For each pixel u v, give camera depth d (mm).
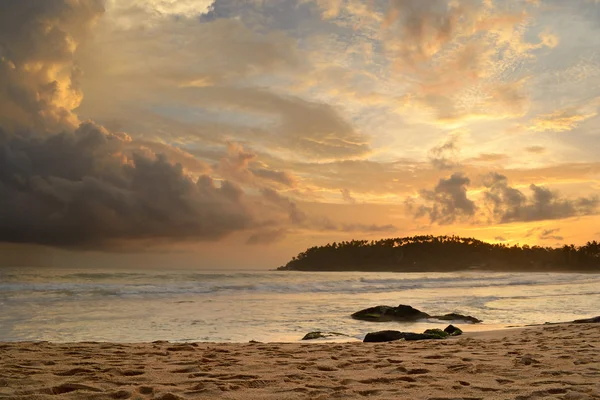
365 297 27672
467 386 3863
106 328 12523
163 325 13273
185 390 3676
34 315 15734
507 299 26594
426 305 22719
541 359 5492
